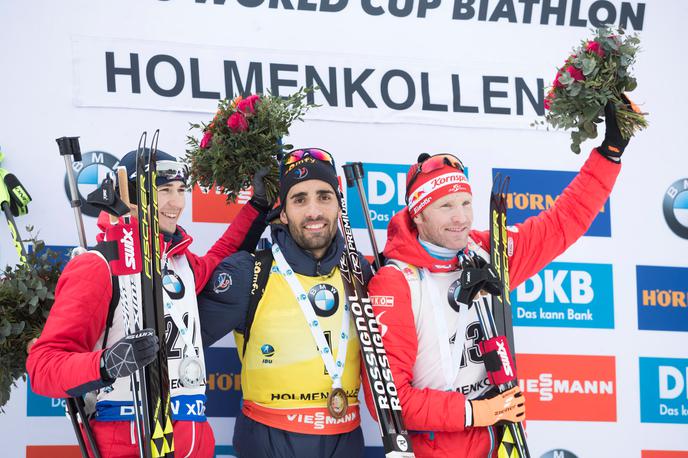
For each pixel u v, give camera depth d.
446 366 7.96
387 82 10.03
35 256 7.91
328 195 7.95
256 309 7.93
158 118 9.57
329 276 8.05
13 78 9.30
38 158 9.30
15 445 8.98
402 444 7.48
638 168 10.35
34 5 9.38
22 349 7.54
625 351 10.09
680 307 10.27
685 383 10.16
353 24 10.00
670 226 10.35
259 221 8.70
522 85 10.27
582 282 10.09
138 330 6.90
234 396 9.38
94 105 9.45
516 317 9.94
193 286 7.71
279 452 7.71
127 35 9.55
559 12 10.41
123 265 6.82
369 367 7.69
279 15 9.86
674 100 10.52
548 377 9.92
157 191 7.60
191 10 9.70
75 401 7.09
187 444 7.26
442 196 8.12
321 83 9.89
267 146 8.31
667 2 10.61
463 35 10.22
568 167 10.28
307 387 7.79
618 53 8.13
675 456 10.05
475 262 8.13
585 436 9.91
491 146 10.16
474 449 7.80
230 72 9.73
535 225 8.61
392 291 8.05
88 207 9.35
